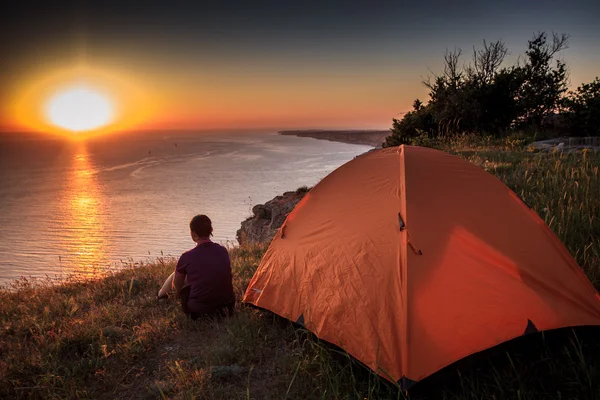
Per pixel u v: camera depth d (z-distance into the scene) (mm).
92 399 3117
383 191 3838
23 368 3568
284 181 144750
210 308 4332
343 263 3623
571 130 17359
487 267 3240
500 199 3764
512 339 3201
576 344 3209
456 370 2957
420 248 3252
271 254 4516
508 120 20047
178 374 3332
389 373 2842
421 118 22703
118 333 4207
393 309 3062
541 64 21734
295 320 3824
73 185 142125
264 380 3260
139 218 83000
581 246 4863
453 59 23453
